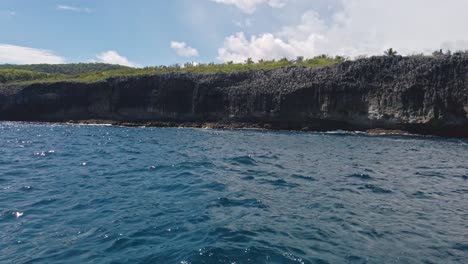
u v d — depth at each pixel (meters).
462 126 38.25
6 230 7.97
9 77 86.06
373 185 12.90
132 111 55.72
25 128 45.59
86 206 9.74
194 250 6.73
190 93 52.44
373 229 8.19
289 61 58.47
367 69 42.75
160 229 7.89
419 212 9.69
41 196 10.86
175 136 34.94
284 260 6.43
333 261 6.48
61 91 59.50
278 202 10.19
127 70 70.12
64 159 18.83
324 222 8.55
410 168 17.20
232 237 7.39
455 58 38.88
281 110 46.16
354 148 25.67
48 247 7.06
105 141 29.34
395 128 41.34
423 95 39.41
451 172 16.33
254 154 21.09
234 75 50.81
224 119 50.44
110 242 7.23
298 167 16.58
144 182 12.76
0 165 16.75
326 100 43.94
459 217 9.33
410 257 6.77
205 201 10.09
